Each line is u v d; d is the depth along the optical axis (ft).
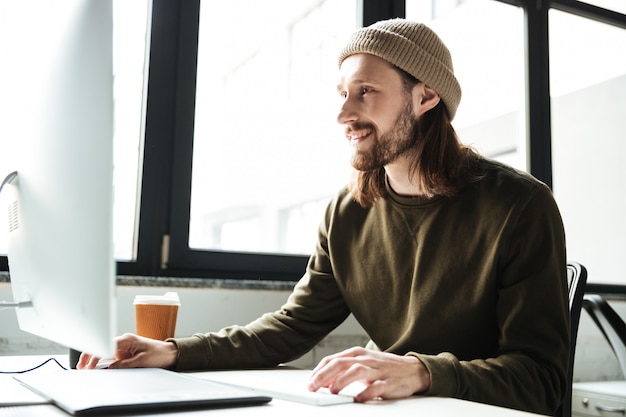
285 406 2.40
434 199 4.35
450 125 4.58
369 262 4.55
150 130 5.85
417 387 2.82
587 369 7.80
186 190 5.95
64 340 2.58
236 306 5.83
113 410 2.13
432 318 4.12
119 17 5.93
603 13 8.77
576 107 9.77
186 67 6.04
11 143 3.22
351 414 2.25
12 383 2.93
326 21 7.48
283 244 6.79
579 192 9.79
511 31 8.30
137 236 5.74
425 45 4.49
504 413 2.33
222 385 2.69
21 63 3.23
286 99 31.40
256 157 34.19
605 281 8.66
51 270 2.56
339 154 7.08
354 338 6.33
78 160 2.28
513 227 3.93
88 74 2.26
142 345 3.56
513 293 3.80
